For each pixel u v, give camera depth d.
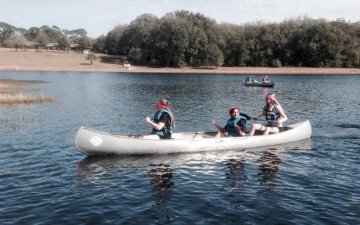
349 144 14.92
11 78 60.50
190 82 55.22
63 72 79.38
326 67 86.50
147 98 33.69
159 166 11.84
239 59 90.50
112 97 34.41
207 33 92.19
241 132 14.08
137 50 95.94
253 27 94.56
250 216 8.16
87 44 126.31
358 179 10.65
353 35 90.62
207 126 19.78
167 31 91.50
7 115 22.77
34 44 124.62
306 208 8.59
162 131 13.35
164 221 7.92
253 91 41.16
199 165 11.95
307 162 12.38
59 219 8.02
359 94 37.53
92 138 12.58
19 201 8.98
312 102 30.67
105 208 8.59
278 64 88.19
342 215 8.23
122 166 11.84
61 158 12.76
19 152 13.58
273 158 12.80
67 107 27.06
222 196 9.32
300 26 91.12
